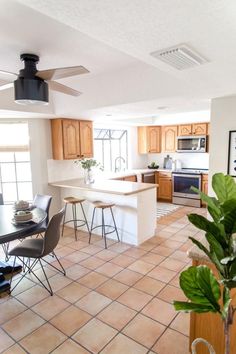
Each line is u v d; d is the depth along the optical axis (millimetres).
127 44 1512
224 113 3123
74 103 3668
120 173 6062
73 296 2557
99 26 1288
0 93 3285
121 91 3146
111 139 6488
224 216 1036
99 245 3863
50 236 2615
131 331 2070
